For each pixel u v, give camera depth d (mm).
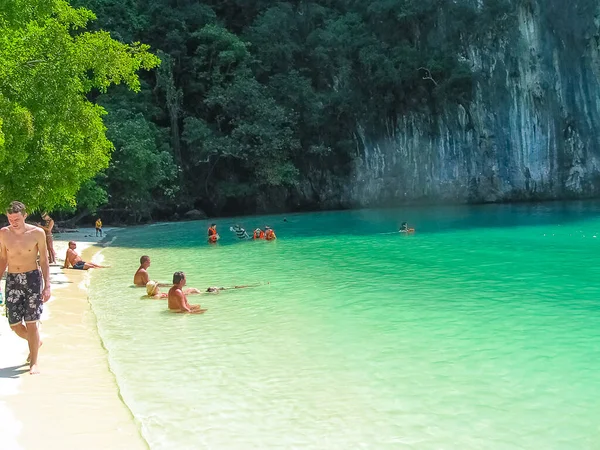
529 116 52625
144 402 6973
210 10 52281
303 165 51594
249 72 49938
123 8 49031
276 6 54500
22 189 15352
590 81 52500
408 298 12758
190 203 47750
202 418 6461
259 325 10656
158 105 48844
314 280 15469
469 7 52156
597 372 7641
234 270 17797
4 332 9930
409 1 52250
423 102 52156
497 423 6148
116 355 8938
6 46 15469
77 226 40719
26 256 7789
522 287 13766
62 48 16078
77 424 6195
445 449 5590
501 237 25422
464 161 52656
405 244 23875
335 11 55656
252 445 5766
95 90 46000
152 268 18828
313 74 53156
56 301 13328
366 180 52438
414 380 7500
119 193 40625
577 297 12477
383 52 52844
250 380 7668
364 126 52312
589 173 52594
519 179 52719
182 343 9586
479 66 52344
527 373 7660
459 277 15414
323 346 9164
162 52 47375
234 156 47281
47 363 8359
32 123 14875
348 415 6449
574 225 30109
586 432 5898
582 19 52031
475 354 8539
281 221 39719
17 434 5930
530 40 52219
